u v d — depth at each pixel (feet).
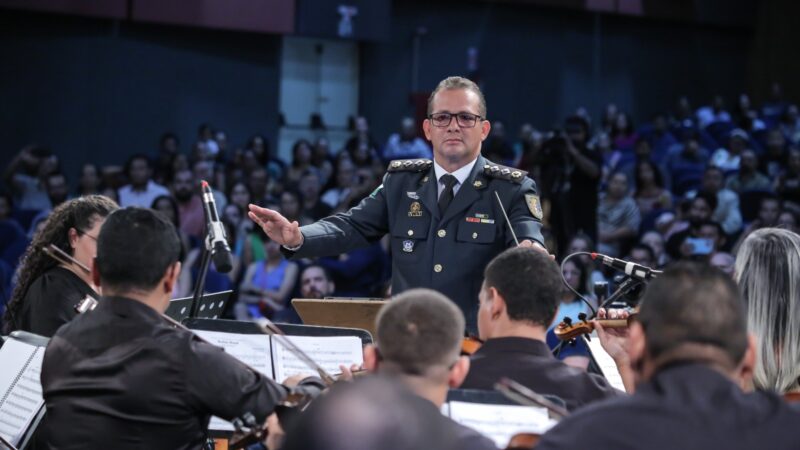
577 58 74.02
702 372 8.91
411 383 9.70
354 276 35.94
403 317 9.82
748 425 8.57
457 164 16.62
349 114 66.95
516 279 12.14
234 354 13.69
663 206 48.24
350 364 13.71
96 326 12.00
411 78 68.54
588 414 8.85
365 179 47.85
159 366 11.71
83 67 56.95
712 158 58.54
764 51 79.30
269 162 57.11
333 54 66.18
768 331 12.90
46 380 12.17
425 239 16.58
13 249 36.42
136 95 58.34
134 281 12.05
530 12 72.18
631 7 73.31
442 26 69.46
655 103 76.89
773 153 56.75
